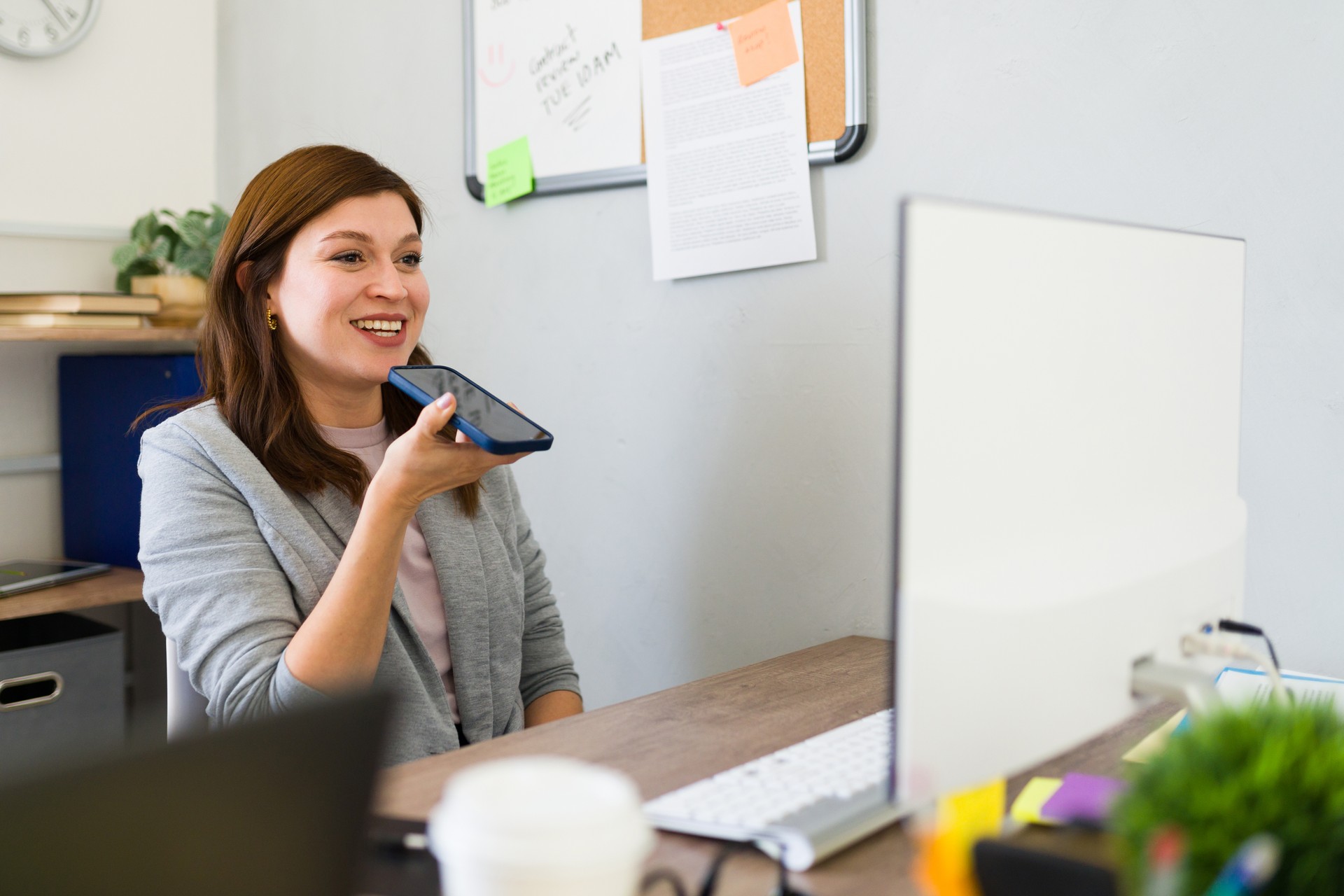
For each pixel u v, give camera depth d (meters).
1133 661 0.62
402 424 1.34
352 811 0.39
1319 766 0.42
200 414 1.19
